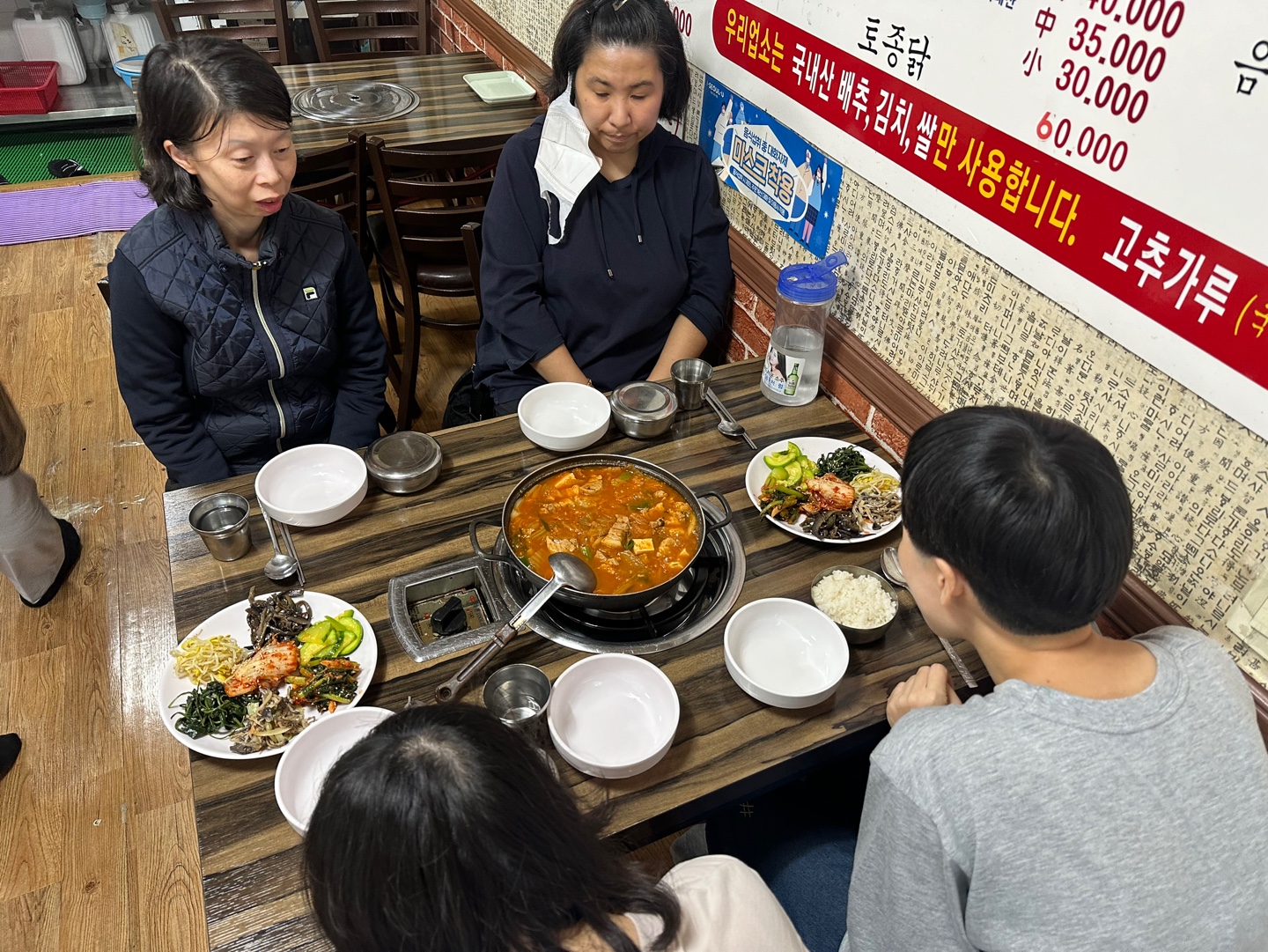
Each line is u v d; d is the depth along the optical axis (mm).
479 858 597
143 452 2764
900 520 1488
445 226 2533
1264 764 817
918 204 1485
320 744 1105
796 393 1775
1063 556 763
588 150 1836
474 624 1334
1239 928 774
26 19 4391
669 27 1698
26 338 3197
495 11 3248
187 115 1427
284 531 1427
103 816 1863
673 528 1442
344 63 3293
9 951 1655
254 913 959
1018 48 1217
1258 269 984
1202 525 1146
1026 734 798
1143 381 1173
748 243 2043
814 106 1687
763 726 1174
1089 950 762
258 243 1722
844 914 1211
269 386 1880
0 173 4277
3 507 2033
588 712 1171
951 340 1502
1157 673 831
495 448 1630
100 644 2211
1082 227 1190
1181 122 1030
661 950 726
